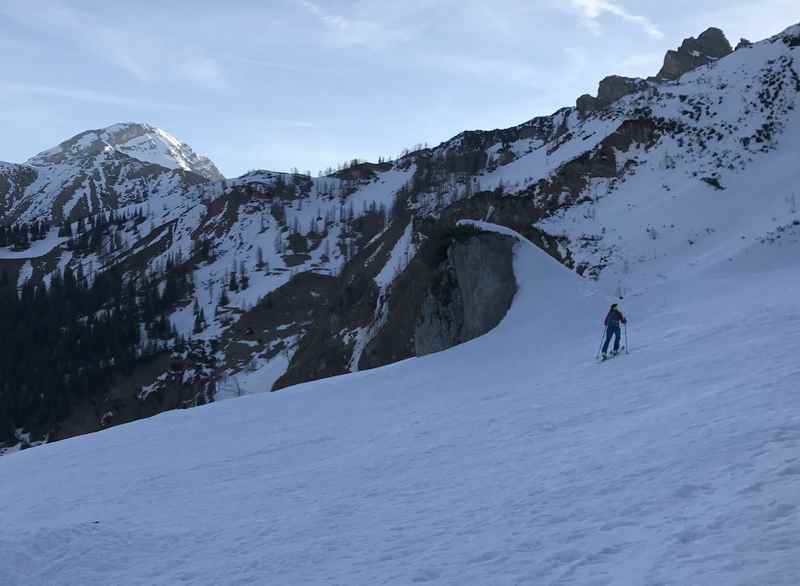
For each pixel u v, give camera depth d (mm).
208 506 14414
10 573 10773
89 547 11789
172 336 144625
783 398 12586
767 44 104125
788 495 7719
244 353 134625
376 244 127812
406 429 19797
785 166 72688
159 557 11188
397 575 8180
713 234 65000
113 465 22156
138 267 189875
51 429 121750
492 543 8680
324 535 10742
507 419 17953
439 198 148875
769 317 24438
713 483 8852
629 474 10258
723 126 86875
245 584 9016
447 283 45094
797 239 46906
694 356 20531
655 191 78562
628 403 16375
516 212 86000
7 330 147875
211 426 27453
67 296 168125
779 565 6004
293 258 176375
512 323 39250
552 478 11234
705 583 5973
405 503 11844
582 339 31938
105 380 131000
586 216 79188
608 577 6680
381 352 70250
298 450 19703
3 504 18875
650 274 60875
